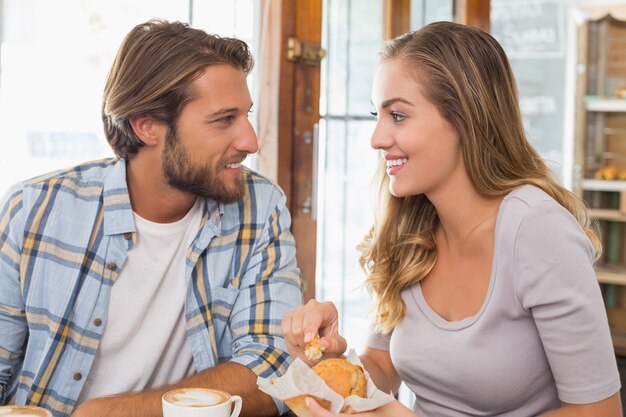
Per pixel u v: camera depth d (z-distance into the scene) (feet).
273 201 5.84
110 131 5.27
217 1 8.00
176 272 5.45
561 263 4.35
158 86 4.99
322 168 9.02
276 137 7.91
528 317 4.59
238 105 5.11
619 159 15.42
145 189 5.27
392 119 4.73
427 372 4.82
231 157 5.16
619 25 15.23
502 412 4.75
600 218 15.39
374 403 3.81
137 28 5.22
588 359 4.32
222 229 5.56
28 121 7.36
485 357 4.60
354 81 9.36
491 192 4.70
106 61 7.73
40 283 5.12
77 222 5.22
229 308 5.57
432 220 5.14
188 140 5.07
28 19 7.30
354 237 9.53
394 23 9.75
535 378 4.63
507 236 4.55
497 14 16.38
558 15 16.58
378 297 5.22
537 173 4.85
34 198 5.20
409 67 4.65
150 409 4.50
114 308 5.25
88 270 5.20
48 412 3.64
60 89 7.52
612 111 15.24
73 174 5.39
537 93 16.63
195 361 5.41
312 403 3.72
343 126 9.27
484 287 4.74
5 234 5.11
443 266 5.02
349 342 9.54
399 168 4.75
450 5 10.70
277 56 7.86
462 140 4.68
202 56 5.03
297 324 4.47
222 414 3.70
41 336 5.16
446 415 4.88
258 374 4.94
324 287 9.19
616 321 14.93
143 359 5.30
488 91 4.68
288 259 5.71
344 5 9.12
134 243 5.28
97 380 5.26
